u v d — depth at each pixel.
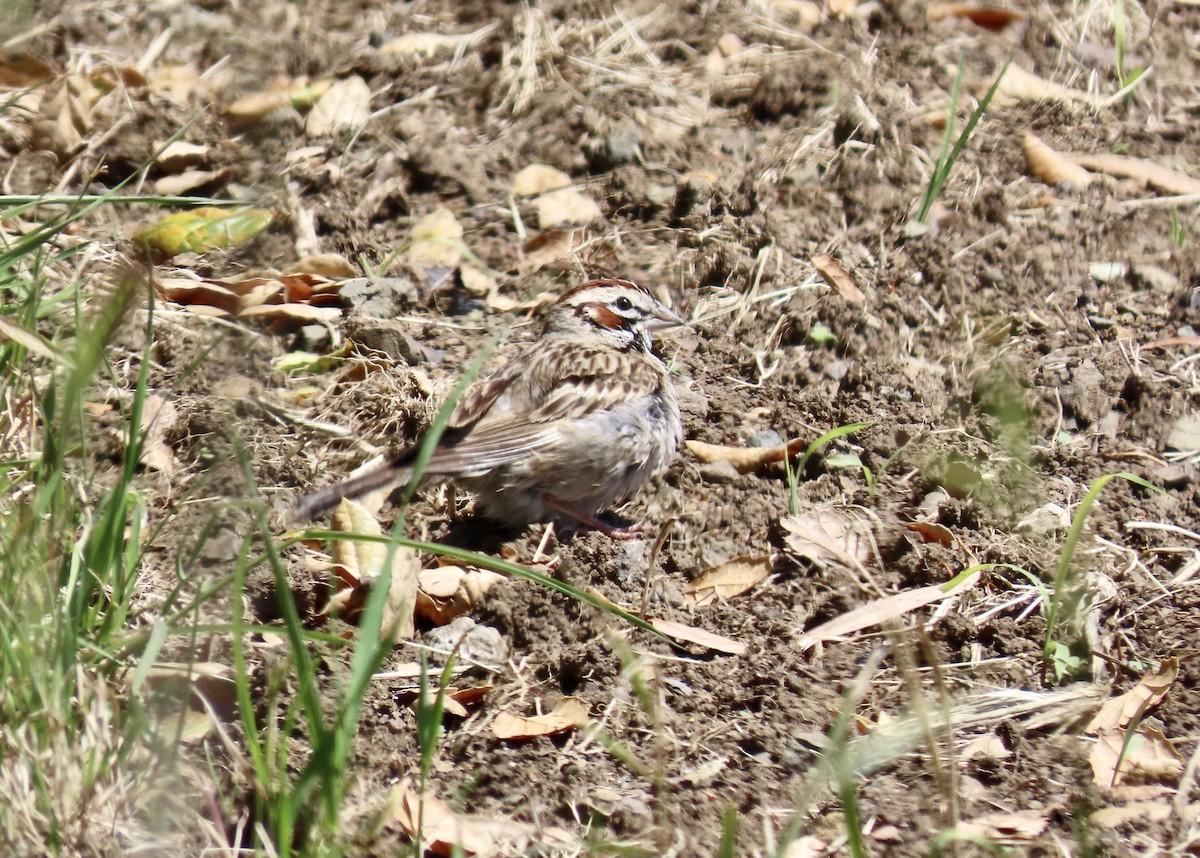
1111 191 12.92
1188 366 11.11
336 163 12.97
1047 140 13.52
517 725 7.99
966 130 12.05
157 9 14.48
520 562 9.49
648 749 7.95
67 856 6.68
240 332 11.02
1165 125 13.88
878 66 14.27
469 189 12.95
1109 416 10.73
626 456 9.91
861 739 7.99
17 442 9.15
